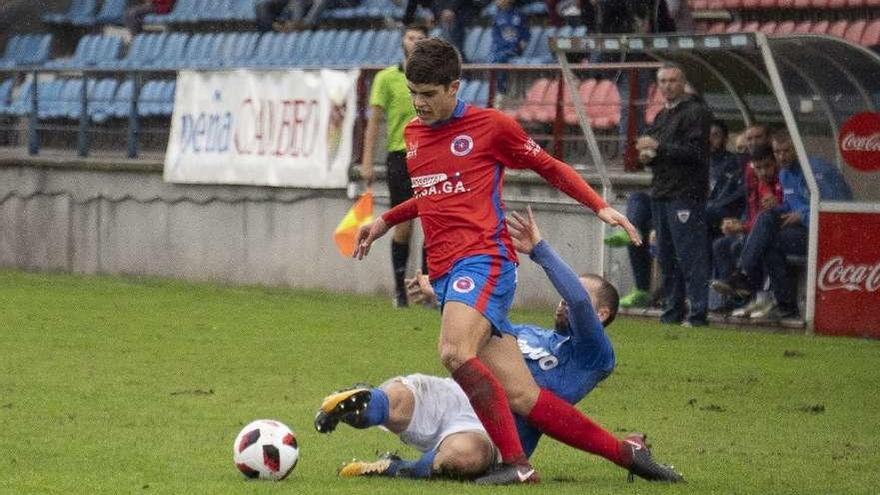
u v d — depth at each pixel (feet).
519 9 207.00
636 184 153.58
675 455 79.20
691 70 150.41
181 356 119.24
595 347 69.56
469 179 67.51
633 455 69.05
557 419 67.97
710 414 94.53
